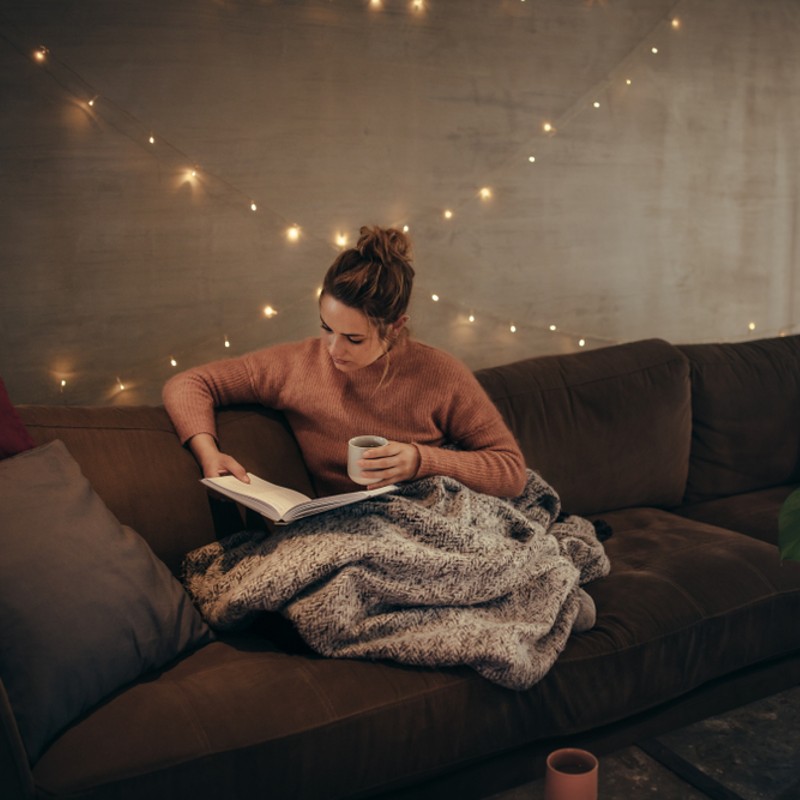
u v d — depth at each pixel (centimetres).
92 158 207
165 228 217
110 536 158
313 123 230
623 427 241
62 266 208
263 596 160
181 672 157
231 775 138
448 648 157
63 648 139
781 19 295
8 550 143
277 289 233
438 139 246
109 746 134
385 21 234
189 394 191
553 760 140
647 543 217
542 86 258
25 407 181
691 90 282
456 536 170
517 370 239
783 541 140
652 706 181
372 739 149
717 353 265
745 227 302
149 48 209
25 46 197
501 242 260
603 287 279
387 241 180
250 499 165
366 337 181
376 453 173
